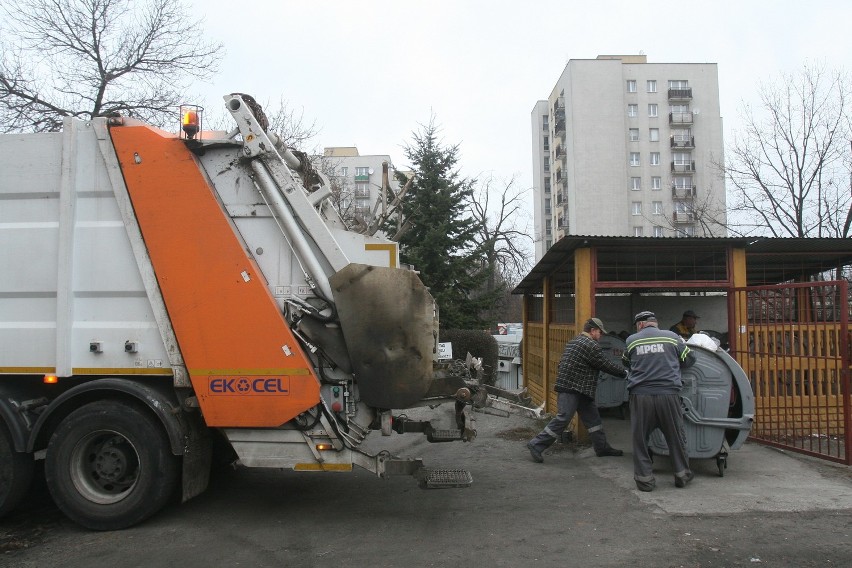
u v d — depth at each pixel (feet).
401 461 15.88
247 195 16.31
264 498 18.80
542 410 32.04
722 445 19.81
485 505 17.74
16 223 16.51
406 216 58.44
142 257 16.03
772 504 17.08
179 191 16.11
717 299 35.35
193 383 15.69
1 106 43.57
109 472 16.19
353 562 13.67
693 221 106.42
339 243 17.04
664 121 177.58
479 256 61.11
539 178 228.63
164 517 16.99
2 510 16.07
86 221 16.34
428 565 13.42
